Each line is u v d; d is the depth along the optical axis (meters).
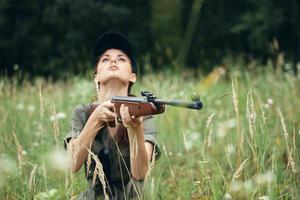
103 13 18.70
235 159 5.04
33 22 18.86
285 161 5.25
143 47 19.47
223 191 4.12
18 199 4.47
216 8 20.03
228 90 9.07
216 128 6.59
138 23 19.66
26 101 8.05
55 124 3.94
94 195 3.85
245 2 19.89
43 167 4.04
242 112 6.45
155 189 3.74
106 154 3.78
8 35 18.81
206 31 19.83
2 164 4.52
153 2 17.72
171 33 17.53
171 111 7.07
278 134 5.84
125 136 3.77
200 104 3.27
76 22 18.69
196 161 5.46
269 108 6.23
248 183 4.19
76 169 3.76
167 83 8.84
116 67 3.89
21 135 6.34
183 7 20.42
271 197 3.91
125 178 3.85
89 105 3.91
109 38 3.94
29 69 18.73
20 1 18.56
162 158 5.24
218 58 18.66
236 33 18.41
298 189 4.30
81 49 18.61
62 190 4.41
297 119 6.52
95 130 3.62
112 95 3.91
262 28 17.55
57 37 18.92
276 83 8.38
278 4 17.88
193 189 4.25
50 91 9.30
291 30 18.00
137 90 9.10
